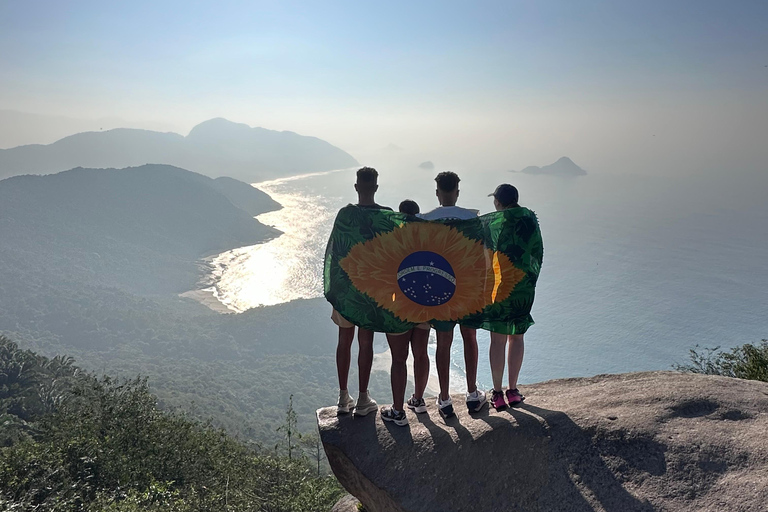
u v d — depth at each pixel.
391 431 4.72
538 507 3.63
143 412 27.45
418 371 4.91
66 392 71.56
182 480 23.94
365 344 4.89
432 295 4.65
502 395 4.84
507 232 4.63
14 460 18.67
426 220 4.64
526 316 4.70
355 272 4.75
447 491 4.01
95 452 21.84
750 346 13.64
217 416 121.12
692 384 4.47
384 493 4.26
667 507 3.28
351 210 4.75
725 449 3.52
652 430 3.83
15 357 83.69
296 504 21.20
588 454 3.81
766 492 3.08
